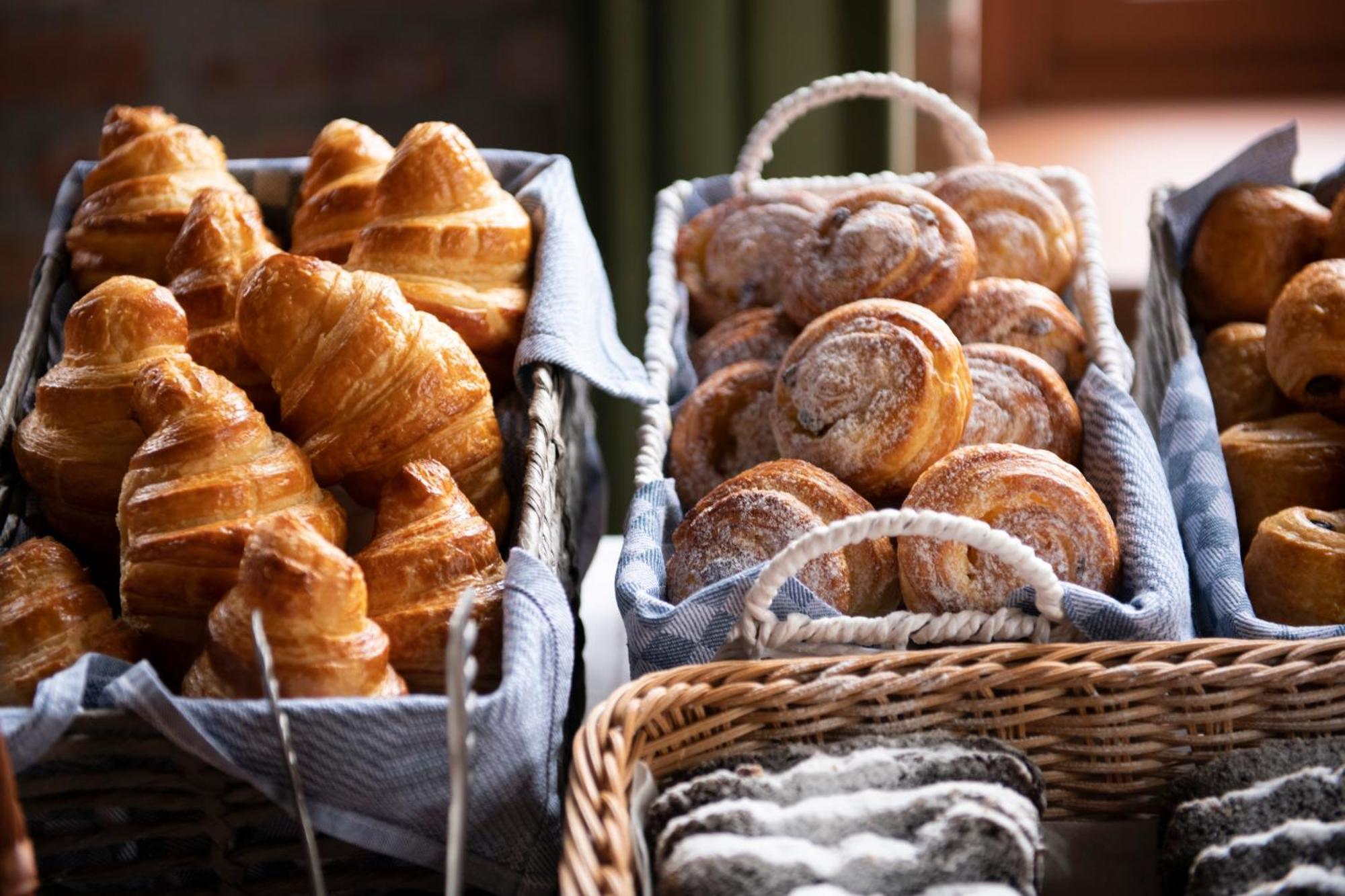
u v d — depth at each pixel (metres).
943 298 1.03
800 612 0.88
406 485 0.88
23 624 0.84
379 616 0.85
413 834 0.80
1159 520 0.93
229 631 0.80
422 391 0.91
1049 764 0.86
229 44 1.61
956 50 1.59
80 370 0.92
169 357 0.89
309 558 0.80
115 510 0.92
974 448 0.93
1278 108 1.81
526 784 0.81
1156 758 0.86
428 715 0.78
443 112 1.64
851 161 1.50
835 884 0.76
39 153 1.63
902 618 0.87
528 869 0.82
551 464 0.94
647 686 0.83
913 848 0.77
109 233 1.02
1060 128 1.79
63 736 0.77
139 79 1.61
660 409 1.04
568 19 1.53
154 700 0.77
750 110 1.49
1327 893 0.76
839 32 1.46
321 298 0.91
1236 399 1.06
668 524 0.99
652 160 1.53
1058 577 0.91
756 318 1.11
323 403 0.90
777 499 0.93
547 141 1.64
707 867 0.76
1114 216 1.56
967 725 0.85
